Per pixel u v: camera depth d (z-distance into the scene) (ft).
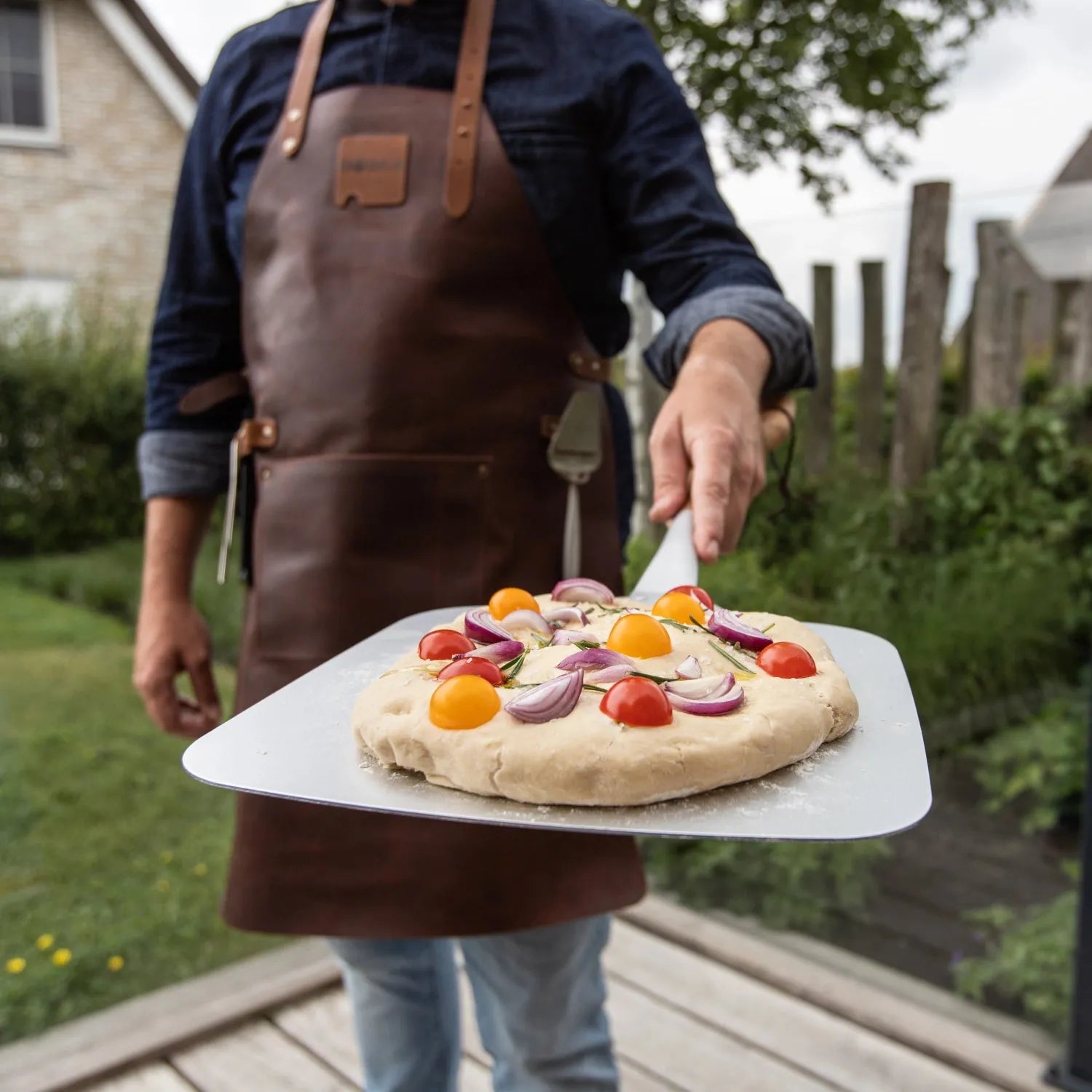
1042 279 7.98
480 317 4.23
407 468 4.23
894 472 8.47
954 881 7.70
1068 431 8.03
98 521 16.22
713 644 3.04
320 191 4.31
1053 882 7.58
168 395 5.04
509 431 4.28
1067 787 7.71
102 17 22.93
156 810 9.85
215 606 13.58
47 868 8.87
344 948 4.57
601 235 4.34
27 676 12.51
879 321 8.48
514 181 4.16
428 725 2.53
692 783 2.35
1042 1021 6.98
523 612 3.33
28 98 22.66
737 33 10.28
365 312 4.22
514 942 4.49
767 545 8.70
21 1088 6.50
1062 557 8.20
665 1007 7.36
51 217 17.80
